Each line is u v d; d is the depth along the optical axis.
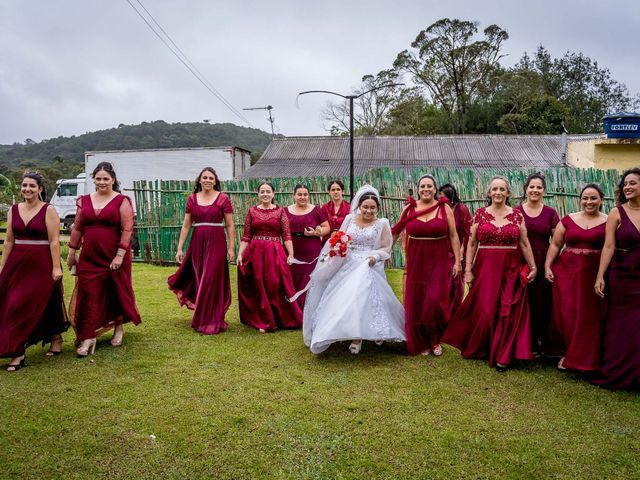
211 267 6.00
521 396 4.07
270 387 4.21
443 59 38.75
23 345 4.59
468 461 3.09
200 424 3.53
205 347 5.36
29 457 3.09
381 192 10.95
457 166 21.06
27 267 4.68
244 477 2.92
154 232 12.34
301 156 23.55
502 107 36.44
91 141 84.38
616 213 4.39
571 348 4.54
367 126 40.50
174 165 24.27
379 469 3.00
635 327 4.21
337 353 5.17
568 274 4.66
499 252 4.87
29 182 4.67
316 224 7.01
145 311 7.04
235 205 11.69
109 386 4.20
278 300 6.21
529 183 5.17
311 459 3.10
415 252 5.17
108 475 2.92
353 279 4.98
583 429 3.50
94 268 5.04
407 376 4.50
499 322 4.79
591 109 40.94
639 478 2.93
